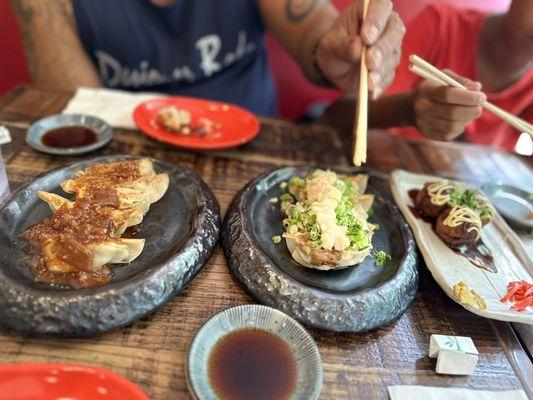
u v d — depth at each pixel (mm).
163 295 310
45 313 273
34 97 579
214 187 464
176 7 706
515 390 303
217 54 773
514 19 587
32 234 326
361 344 323
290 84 1087
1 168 365
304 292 318
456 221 419
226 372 273
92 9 680
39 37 663
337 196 398
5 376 247
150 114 559
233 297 343
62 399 250
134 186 385
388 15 430
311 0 670
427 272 400
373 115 620
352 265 372
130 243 330
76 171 408
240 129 562
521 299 367
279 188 458
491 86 697
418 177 521
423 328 346
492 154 633
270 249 375
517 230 475
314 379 270
